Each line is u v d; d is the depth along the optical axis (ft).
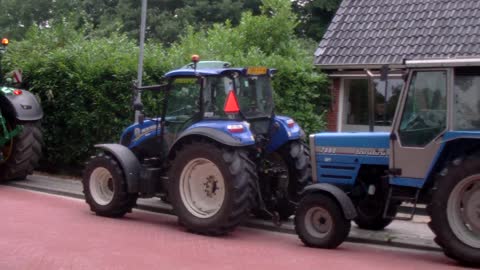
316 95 50.44
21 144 46.06
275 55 51.93
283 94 48.96
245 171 33.99
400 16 53.42
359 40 52.60
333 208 31.76
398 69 46.98
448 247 29.01
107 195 38.24
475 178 28.35
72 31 57.36
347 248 32.78
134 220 37.63
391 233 35.47
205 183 34.94
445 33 49.85
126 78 47.73
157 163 37.88
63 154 50.88
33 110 46.26
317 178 34.60
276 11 57.52
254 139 35.37
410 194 31.40
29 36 56.24
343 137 33.71
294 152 37.32
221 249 31.37
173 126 37.42
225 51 52.65
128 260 28.45
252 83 36.60
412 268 28.84
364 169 33.37
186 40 56.13
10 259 27.96
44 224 34.91
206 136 34.32
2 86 48.60
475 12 50.70
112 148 37.88
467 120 29.50
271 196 36.91
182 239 33.19
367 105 51.93
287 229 36.37
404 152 30.96
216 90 35.83
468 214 28.96
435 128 30.17
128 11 96.37
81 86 48.34
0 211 37.78
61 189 45.06
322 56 52.21
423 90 30.58
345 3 57.26
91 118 48.57
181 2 100.12
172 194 35.32
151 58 48.39
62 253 29.14
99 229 34.45
